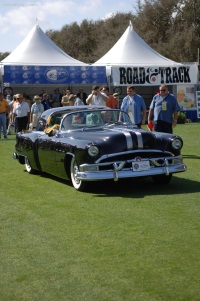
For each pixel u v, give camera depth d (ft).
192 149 45.65
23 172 35.42
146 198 25.53
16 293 14.32
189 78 92.02
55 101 85.51
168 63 90.99
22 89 92.22
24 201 25.93
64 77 84.48
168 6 150.41
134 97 40.22
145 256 16.88
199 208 23.13
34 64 84.43
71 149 27.58
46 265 16.43
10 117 67.97
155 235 19.17
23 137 34.50
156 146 27.58
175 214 22.16
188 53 144.46
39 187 29.60
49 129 30.89
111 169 26.61
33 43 88.38
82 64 86.94
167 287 14.32
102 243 18.45
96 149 26.35
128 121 31.63
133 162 26.73
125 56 90.07
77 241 18.81
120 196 26.27
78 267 16.14
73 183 28.43
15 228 20.89
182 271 15.46
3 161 41.06
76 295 14.03
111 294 13.99
